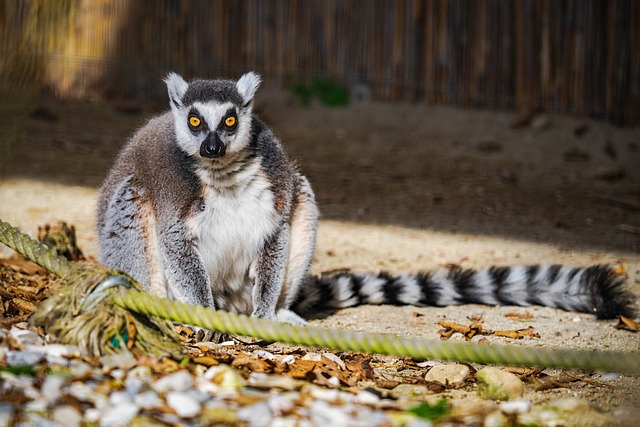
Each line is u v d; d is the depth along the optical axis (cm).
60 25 1806
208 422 492
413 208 1369
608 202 1422
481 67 1852
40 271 925
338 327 859
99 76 1942
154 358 602
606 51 1792
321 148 1669
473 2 1831
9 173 1415
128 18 1919
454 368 661
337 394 570
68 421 477
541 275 950
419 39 1873
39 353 575
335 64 1911
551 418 555
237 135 816
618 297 901
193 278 840
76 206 1258
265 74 1920
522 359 570
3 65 1343
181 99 836
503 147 1705
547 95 1827
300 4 1892
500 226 1283
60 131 1678
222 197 832
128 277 634
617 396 629
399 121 1819
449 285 961
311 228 907
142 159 877
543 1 1794
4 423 465
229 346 735
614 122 1806
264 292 862
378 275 979
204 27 1911
